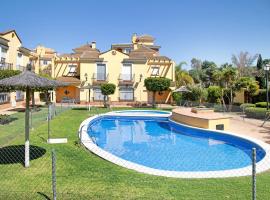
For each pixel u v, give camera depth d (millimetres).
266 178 8430
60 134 15594
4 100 30922
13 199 6742
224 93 34500
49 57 52812
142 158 13633
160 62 45406
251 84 31297
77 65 45875
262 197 6848
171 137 19531
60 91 43906
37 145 12812
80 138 14242
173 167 12055
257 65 59281
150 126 24688
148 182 7977
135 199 6723
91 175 8602
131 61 43281
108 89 36938
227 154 14281
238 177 8531
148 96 44031
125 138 19203
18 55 36594
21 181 8039
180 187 7570
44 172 8906
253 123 21797
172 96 43438
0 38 30094
